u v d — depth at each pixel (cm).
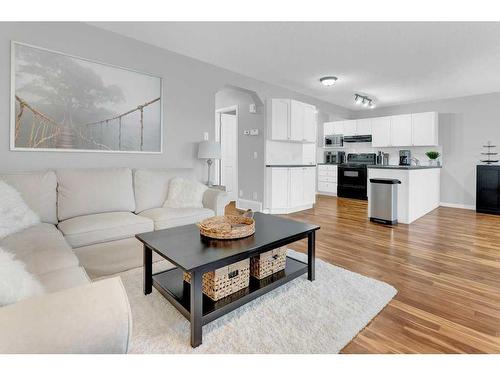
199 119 397
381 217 433
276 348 146
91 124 296
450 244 323
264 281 193
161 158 357
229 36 318
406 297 201
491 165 517
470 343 150
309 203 559
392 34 308
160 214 269
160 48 349
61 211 242
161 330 159
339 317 173
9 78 248
